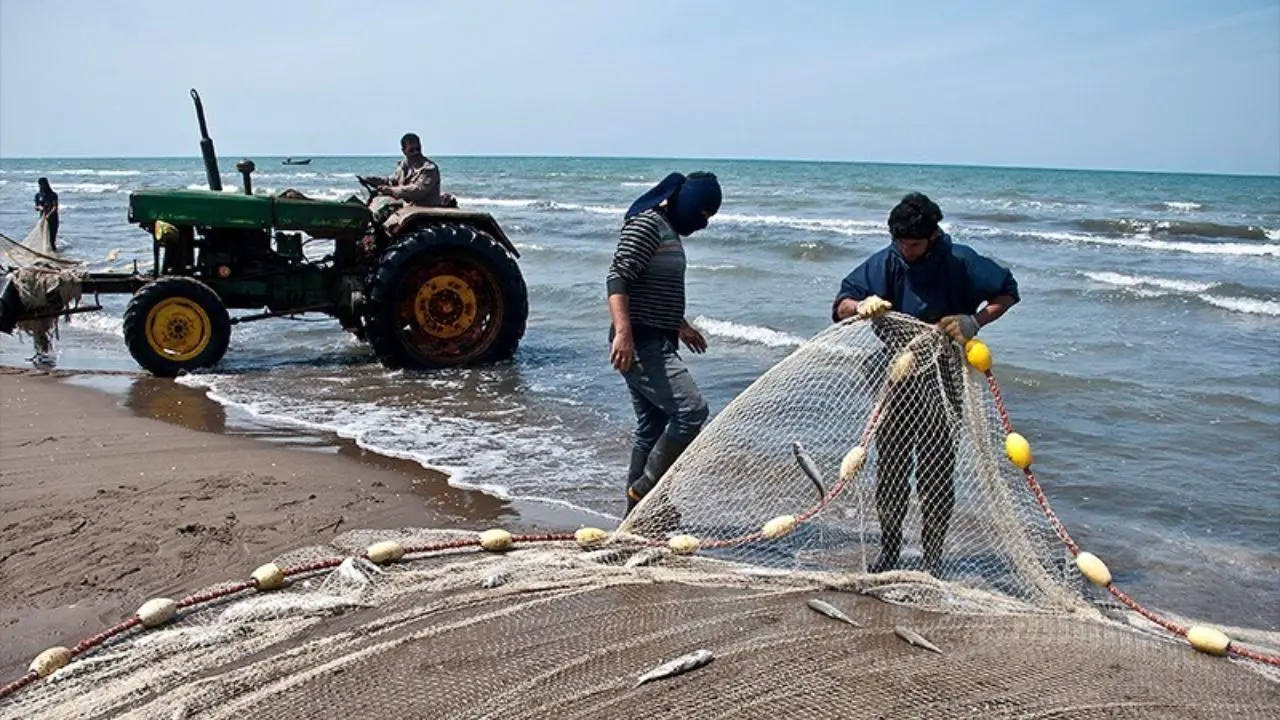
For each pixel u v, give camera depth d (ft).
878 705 8.45
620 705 8.56
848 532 14.12
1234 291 49.01
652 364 15.56
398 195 33.83
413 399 27.61
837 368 14.16
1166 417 25.02
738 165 495.41
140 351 30.40
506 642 9.91
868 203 124.16
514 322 32.81
